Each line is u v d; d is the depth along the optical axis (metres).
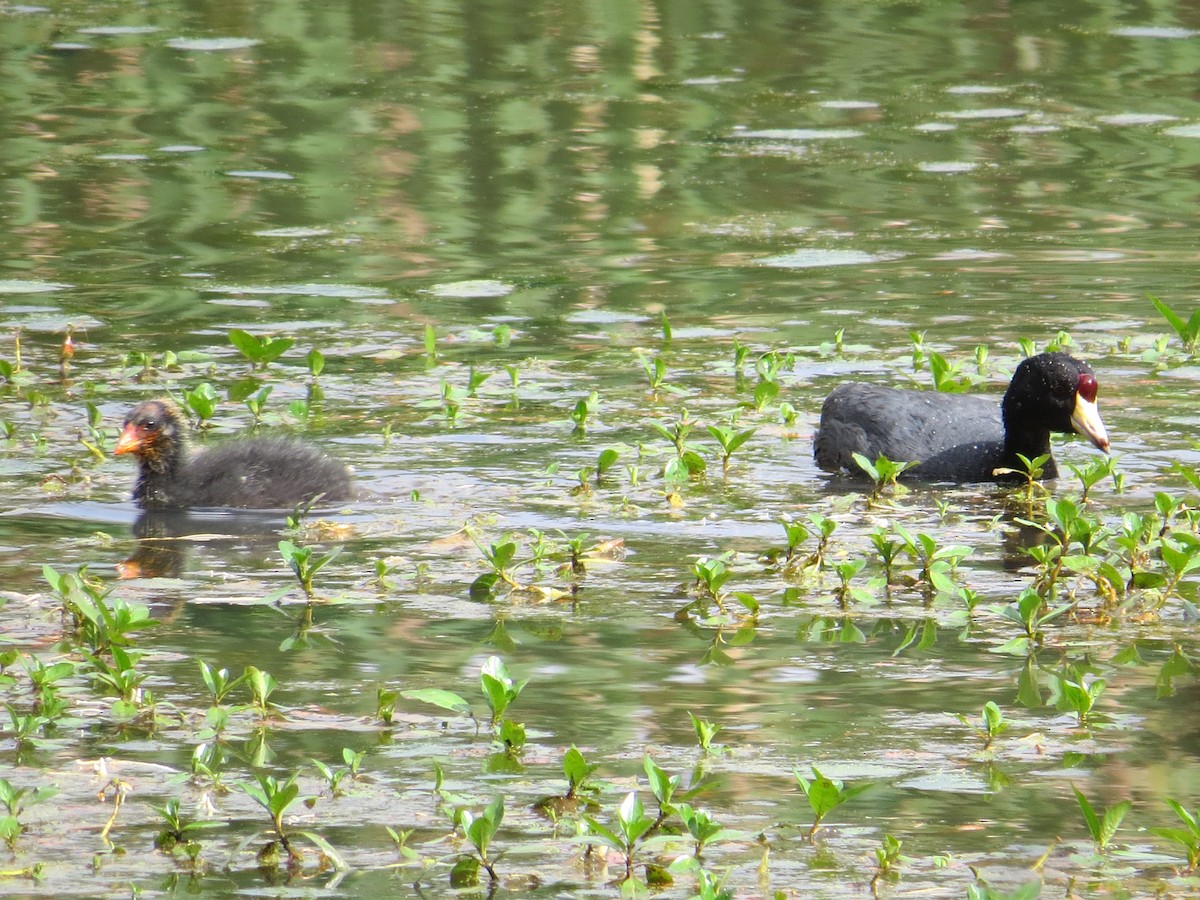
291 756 8.00
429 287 19.84
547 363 16.88
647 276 20.31
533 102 29.81
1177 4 36.78
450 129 28.12
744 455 14.11
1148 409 15.10
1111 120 28.59
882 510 12.57
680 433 13.83
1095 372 16.28
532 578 10.86
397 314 18.77
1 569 11.05
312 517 12.40
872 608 10.27
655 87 30.95
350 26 35.75
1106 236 21.83
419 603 10.38
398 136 27.72
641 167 25.83
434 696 8.19
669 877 6.77
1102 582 10.38
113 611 9.70
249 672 8.48
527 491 12.96
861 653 9.43
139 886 6.71
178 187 24.73
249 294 19.53
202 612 10.17
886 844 6.88
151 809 7.43
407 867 6.88
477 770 7.82
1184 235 21.78
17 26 35.47
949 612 10.19
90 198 24.08
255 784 7.66
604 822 7.27
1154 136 27.53
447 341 17.67
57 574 9.81
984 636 9.73
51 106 29.50
